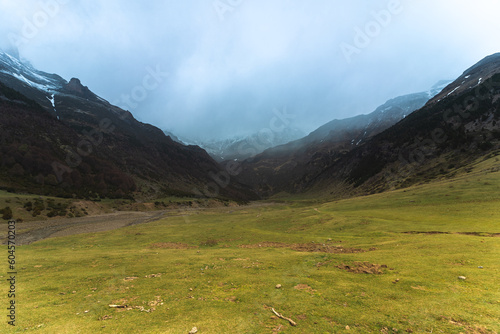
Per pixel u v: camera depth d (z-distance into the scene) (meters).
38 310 12.79
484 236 26.00
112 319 11.64
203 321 11.06
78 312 12.56
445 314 10.64
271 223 56.06
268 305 12.77
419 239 26.89
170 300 14.07
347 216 49.31
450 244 22.89
